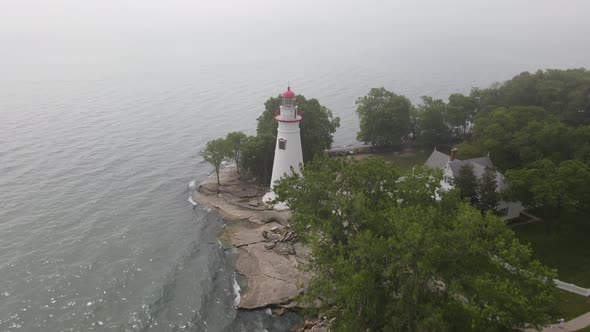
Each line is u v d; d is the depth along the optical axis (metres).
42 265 56.31
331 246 38.97
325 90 184.25
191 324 46.47
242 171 89.12
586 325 39.97
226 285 53.16
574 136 66.25
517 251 32.06
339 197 39.44
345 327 31.25
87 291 51.41
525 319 28.19
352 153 101.12
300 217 41.81
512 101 96.12
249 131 123.25
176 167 94.31
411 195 40.97
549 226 59.19
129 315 47.62
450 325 28.70
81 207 73.19
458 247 30.34
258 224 67.50
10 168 89.38
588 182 52.09
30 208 71.94
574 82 91.69
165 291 51.75
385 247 30.56
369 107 102.62
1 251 59.19
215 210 73.31
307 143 83.56
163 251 60.66
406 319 29.53
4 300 49.38
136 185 83.75
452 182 62.34
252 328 45.75
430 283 34.09
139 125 125.75
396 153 101.12
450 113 101.75
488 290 28.19
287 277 53.12
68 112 137.12
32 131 115.69
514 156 72.75
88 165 93.00
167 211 73.06
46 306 48.62
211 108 149.38
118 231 65.75
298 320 46.56
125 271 55.53
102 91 171.38
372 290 30.70
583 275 48.62
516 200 57.00
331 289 33.00
